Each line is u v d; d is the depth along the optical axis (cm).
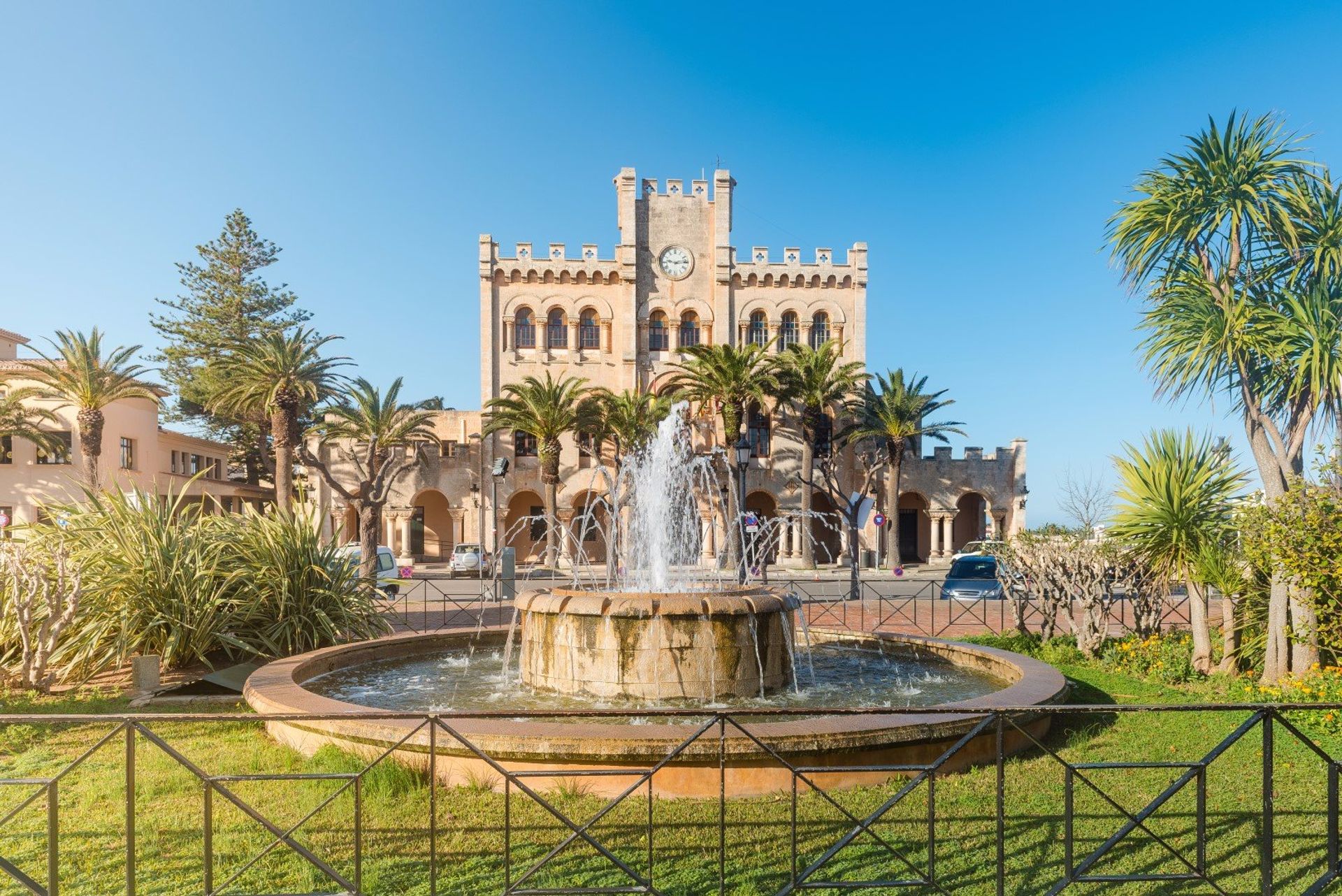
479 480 4219
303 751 683
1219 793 595
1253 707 422
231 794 412
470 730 604
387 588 2528
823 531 4438
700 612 857
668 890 443
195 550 1148
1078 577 1229
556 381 4316
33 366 3347
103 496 1269
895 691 934
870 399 3981
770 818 537
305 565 1247
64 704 890
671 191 4462
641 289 4406
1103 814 554
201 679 995
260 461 5428
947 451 4366
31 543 1158
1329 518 902
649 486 1902
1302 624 934
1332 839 424
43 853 492
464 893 439
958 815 545
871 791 587
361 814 539
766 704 856
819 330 4525
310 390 3002
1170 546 1093
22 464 3509
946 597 2186
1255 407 1027
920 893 447
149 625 1063
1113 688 999
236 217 5294
